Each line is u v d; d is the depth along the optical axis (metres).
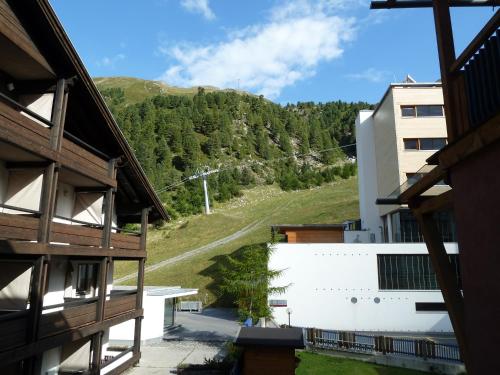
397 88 30.44
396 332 24.98
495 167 4.28
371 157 36.78
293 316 25.61
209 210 77.25
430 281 25.48
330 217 65.38
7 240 8.80
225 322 29.14
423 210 6.77
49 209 10.23
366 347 18.22
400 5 7.08
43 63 10.51
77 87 11.84
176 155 106.56
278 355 11.65
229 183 93.75
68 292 14.09
